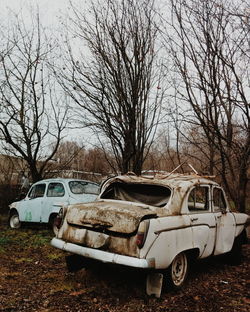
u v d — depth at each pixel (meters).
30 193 10.33
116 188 5.61
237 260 6.39
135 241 4.08
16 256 6.56
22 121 12.93
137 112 9.27
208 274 5.66
